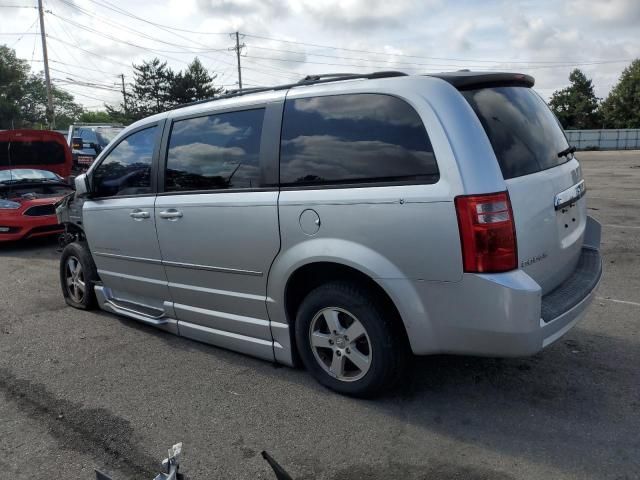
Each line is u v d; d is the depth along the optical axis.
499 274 2.92
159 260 4.51
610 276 6.31
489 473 2.81
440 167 2.99
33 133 11.54
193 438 3.26
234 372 4.13
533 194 3.16
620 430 3.14
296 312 3.87
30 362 4.49
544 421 3.26
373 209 3.18
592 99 70.50
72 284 5.95
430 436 3.16
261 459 3.03
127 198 4.74
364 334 3.42
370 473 2.86
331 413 3.47
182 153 4.29
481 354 3.06
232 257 3.93
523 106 3.54
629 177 19.45
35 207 9.73
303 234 3.49
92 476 2.94
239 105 3.96
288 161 3.61
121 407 3.68
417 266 3.07
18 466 3.04
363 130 3.31
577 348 4.28
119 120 70.19
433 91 3.13
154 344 4.79
